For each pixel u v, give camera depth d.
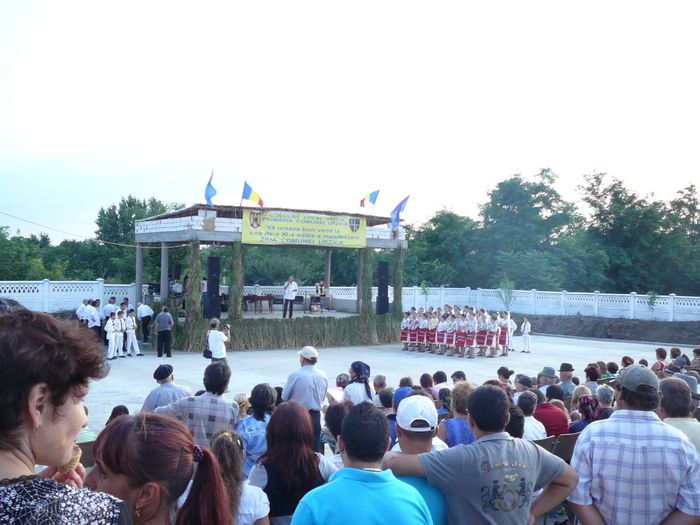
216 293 20.31
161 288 21.78
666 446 2.77
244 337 20.92
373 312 25.08
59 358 1.28
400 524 2.17
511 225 41.81
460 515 2.69
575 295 30.92
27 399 1.25
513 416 3.48
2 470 1.25
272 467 3.36
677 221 44.09
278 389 6.82
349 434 2.37
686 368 10.47
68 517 1.19
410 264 42.59
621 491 2.77
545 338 27.62
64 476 1.70
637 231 42.66
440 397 6.48
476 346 20.11
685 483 2.76
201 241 20.36
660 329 26.22
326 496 2.22
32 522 1.15
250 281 39.53
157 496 1.71
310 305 27.14
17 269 30.33
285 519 3.37
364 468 2.36
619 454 2.79
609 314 29.52
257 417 4.78
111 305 19.58
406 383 7.52
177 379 14.17
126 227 45.56
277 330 21.66
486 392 2.88
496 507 2.67
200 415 4.84
